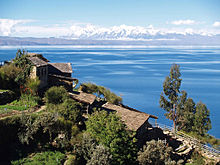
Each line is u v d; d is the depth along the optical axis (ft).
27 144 92.94
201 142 162.20
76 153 96.78
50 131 97.71
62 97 130.31
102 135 100.58
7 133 90.17
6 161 82.79
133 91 418.72
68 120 109.40
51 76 170.60
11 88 139.64
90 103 137.49
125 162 99.25
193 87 479.82
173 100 201.98
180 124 195.11
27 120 96.32
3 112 108.99
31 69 145.89
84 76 571.69
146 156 99.19
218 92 430.61
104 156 89.10
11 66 146.10
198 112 180.14
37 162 85.46
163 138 155.53
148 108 309.01
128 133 105.70
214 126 252.42
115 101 205.16
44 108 124.36
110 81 516.73
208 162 133.59
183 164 127.85
